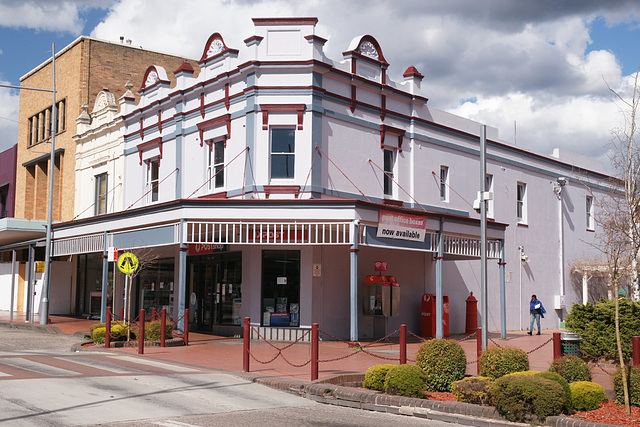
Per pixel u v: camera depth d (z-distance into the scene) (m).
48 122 37.00
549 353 19.55
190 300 25.41
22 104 40.44
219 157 23.34
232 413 10.23
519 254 30.30
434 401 10.66
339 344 20.61
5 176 42.75
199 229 19.72
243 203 19.42
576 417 10.06
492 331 28.50
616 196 33.28
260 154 21.62
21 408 9.65
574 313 16.56
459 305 27.14
